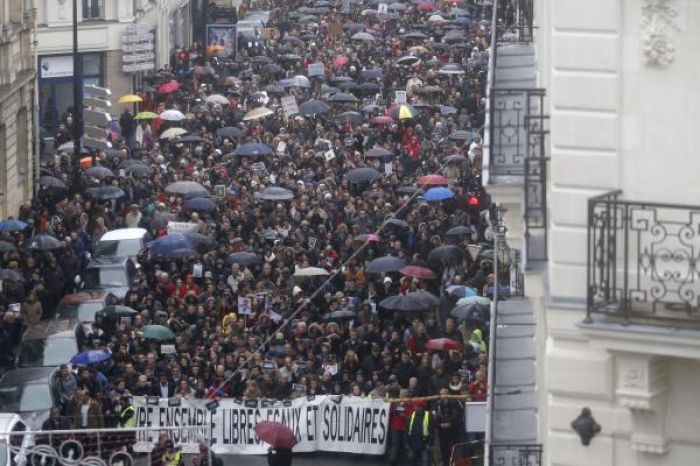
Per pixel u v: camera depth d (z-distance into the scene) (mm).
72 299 92875
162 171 120750
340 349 81500
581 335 36188
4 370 83750
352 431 76000
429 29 190750
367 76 159125
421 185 108375
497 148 46781
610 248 35031
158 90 157875
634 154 35656
